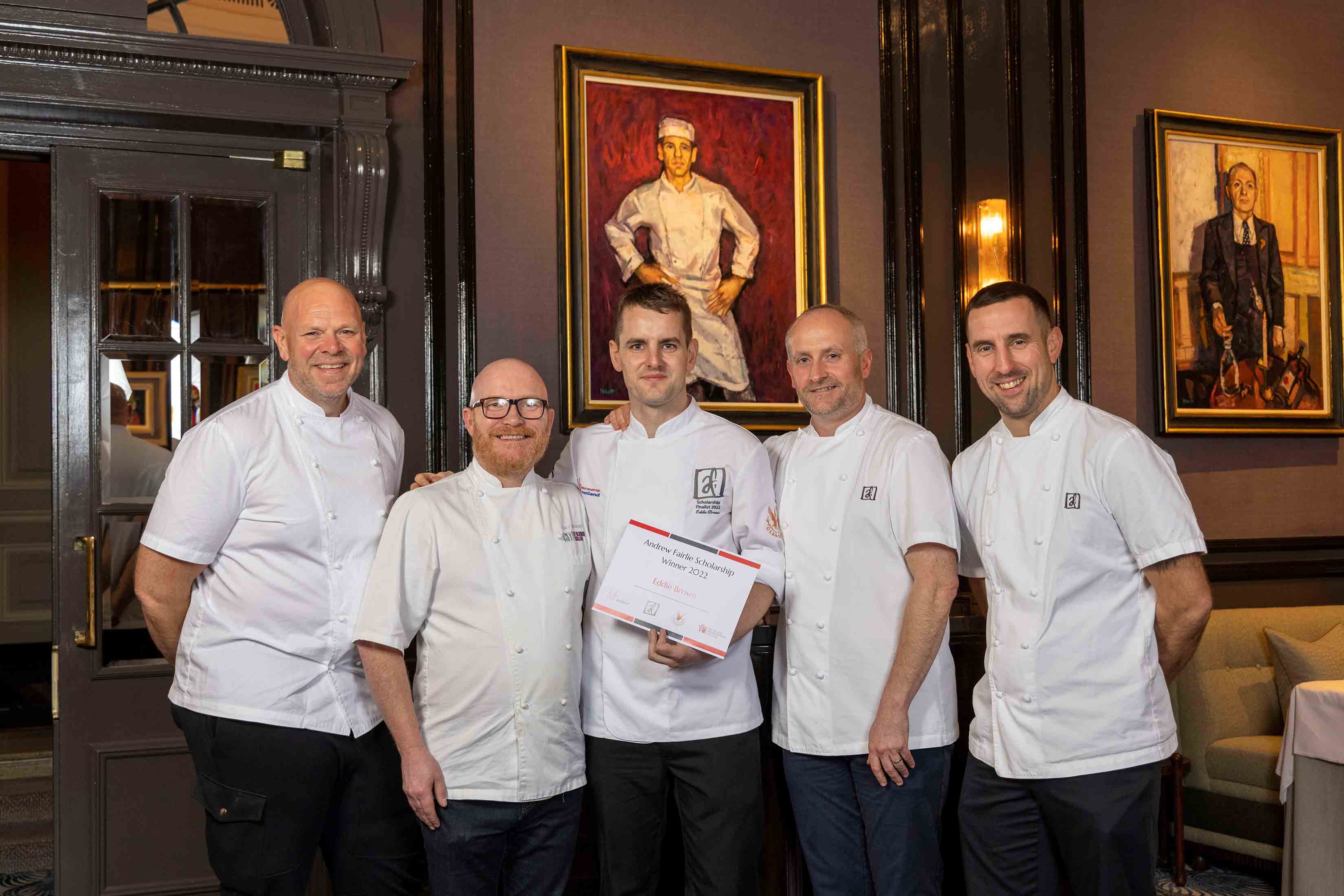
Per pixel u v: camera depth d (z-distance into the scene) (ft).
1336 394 13.99
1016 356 7.20
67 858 9.75
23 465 21.98
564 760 6.93
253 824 6.84
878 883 7.41
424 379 10.62
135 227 10.20
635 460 7.60
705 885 7.25
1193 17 13.71
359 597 7.18
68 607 9.92
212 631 6.93
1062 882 7.36
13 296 22.08
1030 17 12.91
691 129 11.50
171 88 9.85
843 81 12.17
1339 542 13.85
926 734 7.53
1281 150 13.88
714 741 7.29
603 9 11.34
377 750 7.25
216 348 10.36
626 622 7.31
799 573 7.80
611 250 11.19
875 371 12.16
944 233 12.43
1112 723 6.91
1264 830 11.42
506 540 6.95
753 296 11.68
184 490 6.81
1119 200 13.28
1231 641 12.60
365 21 10.48
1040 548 7.13
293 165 10.62
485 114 10.89
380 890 7.32
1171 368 13.20
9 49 9.41
